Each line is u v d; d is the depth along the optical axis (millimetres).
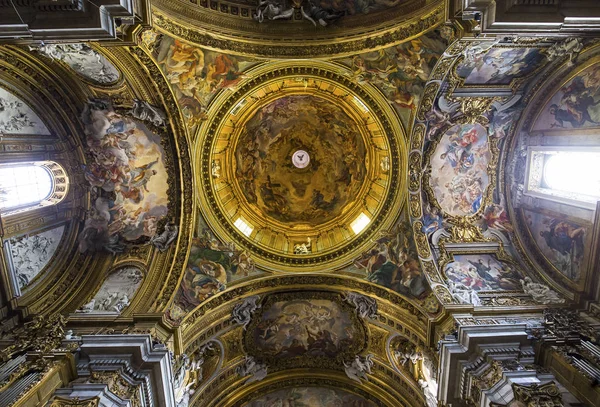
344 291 16672
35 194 15484
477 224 16906
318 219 19422
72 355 11297
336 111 18031
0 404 9234
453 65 13562
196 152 15977
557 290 14703
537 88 14883
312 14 13906
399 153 16234
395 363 16312
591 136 13289
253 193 19266
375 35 13820
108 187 16109
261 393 17562
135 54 12883
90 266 16000
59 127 15070
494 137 16344
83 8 9219
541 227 15844
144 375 11656
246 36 13984
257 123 18328
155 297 14734
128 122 15016
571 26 10047
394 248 16328
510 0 9812
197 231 16375
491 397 10688
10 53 12625
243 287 16328
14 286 13812
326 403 17734
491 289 14984
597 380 9742
